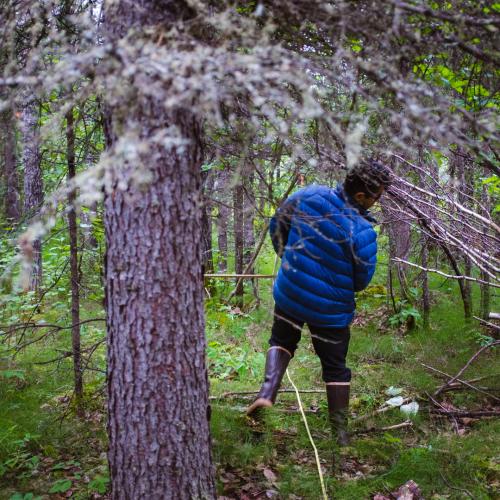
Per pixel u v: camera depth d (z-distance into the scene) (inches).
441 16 60.1
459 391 156.9
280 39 80.1
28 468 111.4
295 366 182.5
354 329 231.5
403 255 227.5
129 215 74.1
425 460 111.5
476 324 215.9
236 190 106.5
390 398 153.9
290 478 107.0
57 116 62.6
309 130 94.9
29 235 49.8
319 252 114.1
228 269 331.0
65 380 157.9
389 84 60.2
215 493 88.4
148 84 52.2
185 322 78.3
